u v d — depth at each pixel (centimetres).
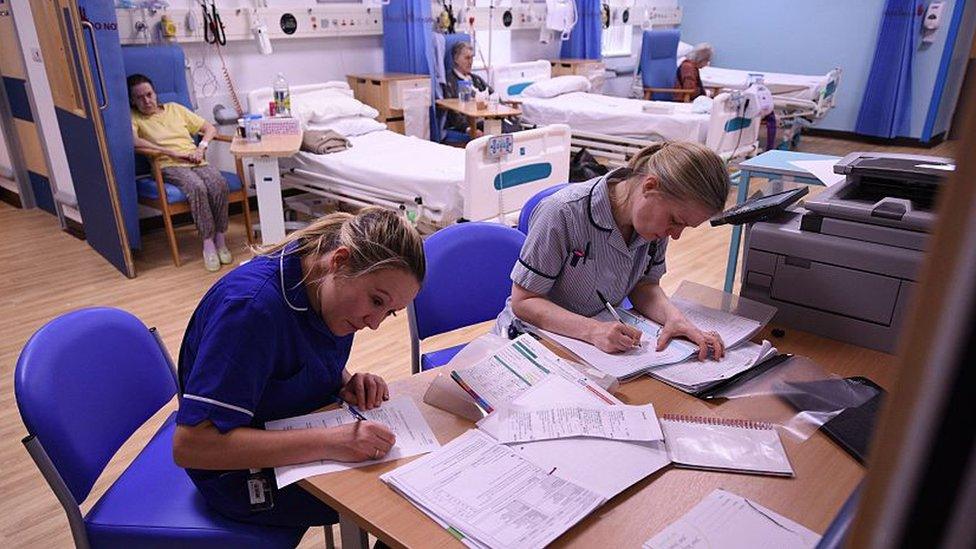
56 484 112
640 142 482
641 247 155
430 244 180
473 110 464
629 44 736
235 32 413
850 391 122
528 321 150
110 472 206
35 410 111
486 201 318
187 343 115
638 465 101
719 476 100
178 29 391
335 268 105
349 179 365
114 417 129
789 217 156
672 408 118
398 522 90
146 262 372
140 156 373
